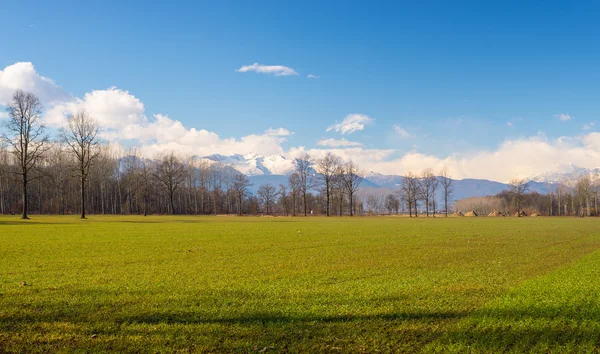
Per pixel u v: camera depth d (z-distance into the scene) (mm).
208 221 74688
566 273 18562
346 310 11828
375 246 30266
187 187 164125
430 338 9609
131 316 10992
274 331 9906
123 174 144875
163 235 38281
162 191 147125
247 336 9555
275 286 15312
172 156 132125
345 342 9250
